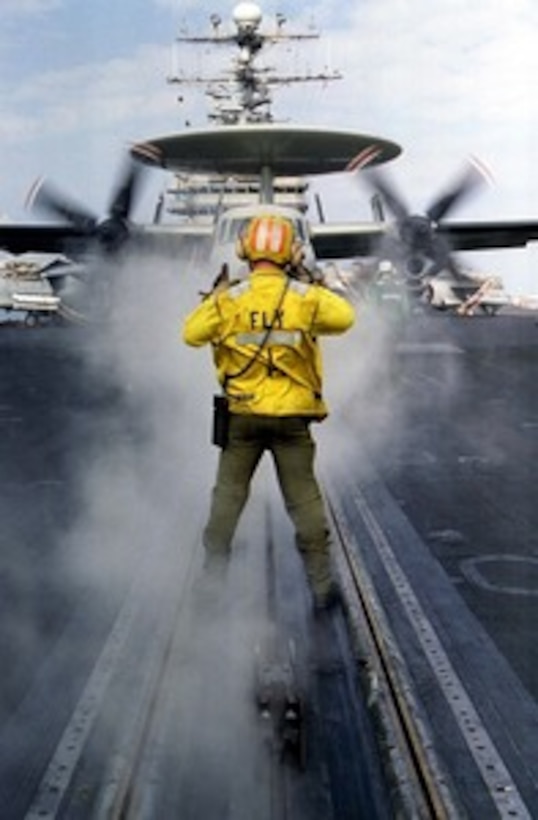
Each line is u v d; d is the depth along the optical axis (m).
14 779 3.39
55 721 3.83
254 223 4.78
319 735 3.61
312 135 20.81
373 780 3.31
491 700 4.07
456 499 7.85
